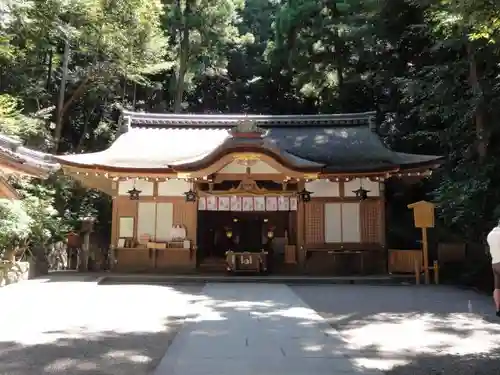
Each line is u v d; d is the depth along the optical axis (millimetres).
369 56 19812
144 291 10617
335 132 16766
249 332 6348
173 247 14102
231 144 12898
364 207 14195
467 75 13719
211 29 24906
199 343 5695
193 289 11133
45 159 8492
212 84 31188
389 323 7090
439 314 7828
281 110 30781
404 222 18078
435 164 13047
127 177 13711
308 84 25859
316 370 4547
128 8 18125
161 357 5102
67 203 18875
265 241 18875
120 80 24391
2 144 7504
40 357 5062
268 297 9695
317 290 10969
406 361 4973
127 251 14125
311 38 23219
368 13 18406
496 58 12281
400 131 18453
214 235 18891
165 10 23984
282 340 5875
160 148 15414
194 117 17422
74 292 10250
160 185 14430
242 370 4535
